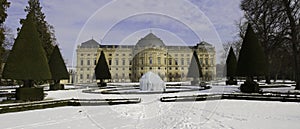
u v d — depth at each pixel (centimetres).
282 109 942
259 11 2027
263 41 2052
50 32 3728
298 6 1875
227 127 637
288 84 2577
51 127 643
